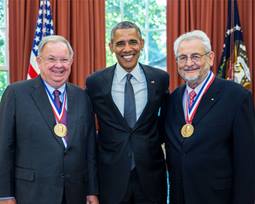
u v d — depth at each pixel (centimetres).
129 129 241
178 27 475
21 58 469
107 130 246
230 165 221
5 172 218
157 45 523
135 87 251
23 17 467
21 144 221
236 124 217
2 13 510
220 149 219
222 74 457
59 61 226
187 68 224
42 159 217
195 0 473
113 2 520
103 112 248
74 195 223
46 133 220
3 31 511
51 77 227
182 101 239
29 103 224
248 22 461
